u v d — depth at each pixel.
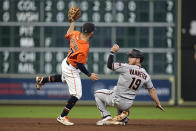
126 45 50.38
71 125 25.50
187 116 39.06
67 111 25.58
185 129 24.06
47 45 50.66
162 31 50.66
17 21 50.56
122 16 50.34
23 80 51.62
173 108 48.88
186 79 51.47
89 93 51.47
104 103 26.08
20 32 50.69
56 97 52.06
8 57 51.19
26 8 50.44
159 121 31.00
